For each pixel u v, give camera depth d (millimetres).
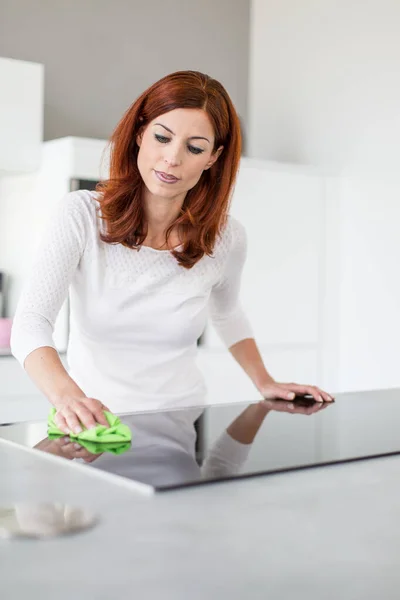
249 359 1972
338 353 3990
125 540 743
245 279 3652
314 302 3893
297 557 711
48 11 3592
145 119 1628
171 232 1750
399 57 3670
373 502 881
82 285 1709
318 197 3900
